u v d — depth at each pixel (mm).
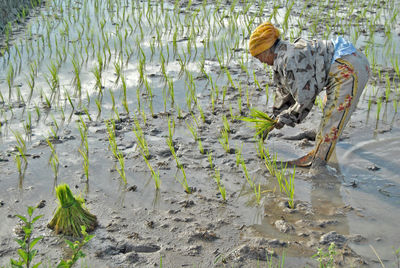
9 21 8953
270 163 4719
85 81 6645
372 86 6398
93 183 4406
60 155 4875
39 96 6211
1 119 5621
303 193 4266
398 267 3338
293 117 4488
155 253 3514
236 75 6848
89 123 5543
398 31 8391
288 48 4148
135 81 6660
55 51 7676
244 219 3910
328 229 3773
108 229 3771
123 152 4949
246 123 5543
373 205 4074
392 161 4730
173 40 7887
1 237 3664
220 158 4848
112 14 9430
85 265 3383
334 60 4191
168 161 4797
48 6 9828
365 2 10109
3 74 6859
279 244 3576
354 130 5344
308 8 9773
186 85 6547
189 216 3947
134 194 4254
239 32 8523
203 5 9875
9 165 4680
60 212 3688
